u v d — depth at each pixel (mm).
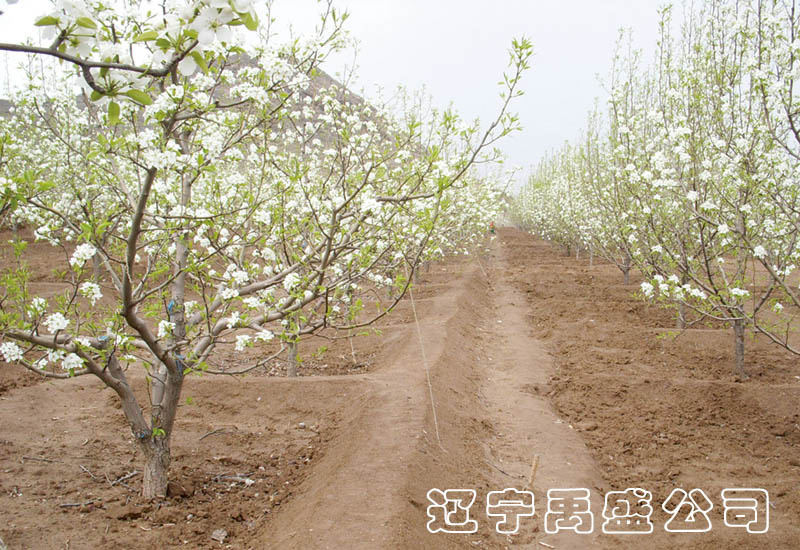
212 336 3957
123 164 4973
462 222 12000
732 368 8164
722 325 10305
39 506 4176
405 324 10219
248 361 8477
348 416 6309
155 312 3678
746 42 5770
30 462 4988
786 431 6191
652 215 7125
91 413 6285
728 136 5922
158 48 2025
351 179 5117
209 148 3842
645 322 10984
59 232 6336
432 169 4371
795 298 5281
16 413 6102
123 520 4066
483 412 6973
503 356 9438
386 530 3691
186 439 5805
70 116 6672
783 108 5035
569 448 6059
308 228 4871
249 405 6727
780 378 7695
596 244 15359
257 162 5723
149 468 4410
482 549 4145
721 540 4305
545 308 12609
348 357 8875
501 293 15148
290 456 5566
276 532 4027
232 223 4664
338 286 4250
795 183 6090
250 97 3697
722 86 6008
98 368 3852
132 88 1955
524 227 39500
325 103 6062
